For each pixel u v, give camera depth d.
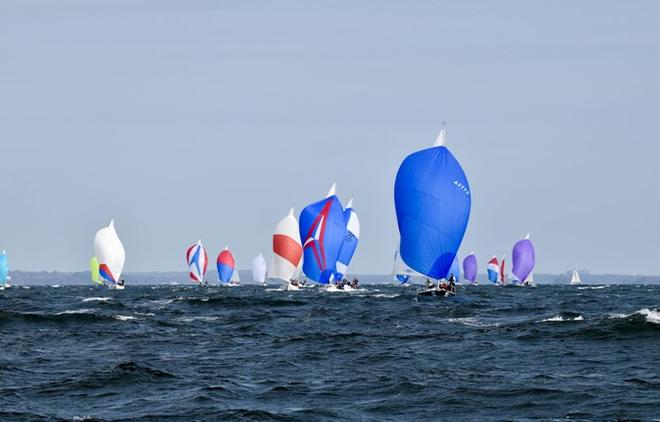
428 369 105.94
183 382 96.06
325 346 130.88
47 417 77.50
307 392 90.94
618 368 104.88
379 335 146.12
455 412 80.94
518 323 160.38
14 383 95.75
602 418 76.44
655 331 133.25
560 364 109.06
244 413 78.75
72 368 108.19
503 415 79.38
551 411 80.19
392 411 81.62
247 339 142.50
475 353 121.12
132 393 89.94
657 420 75.12
